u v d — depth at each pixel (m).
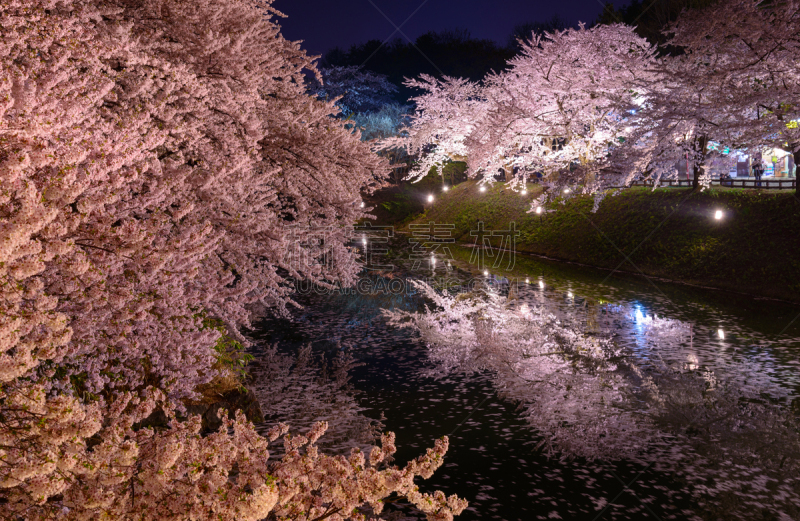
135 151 4.28
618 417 9.05
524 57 29.86
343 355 12.42
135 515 2.89
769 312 16.09
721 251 21.17
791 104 18.06
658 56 27.34
